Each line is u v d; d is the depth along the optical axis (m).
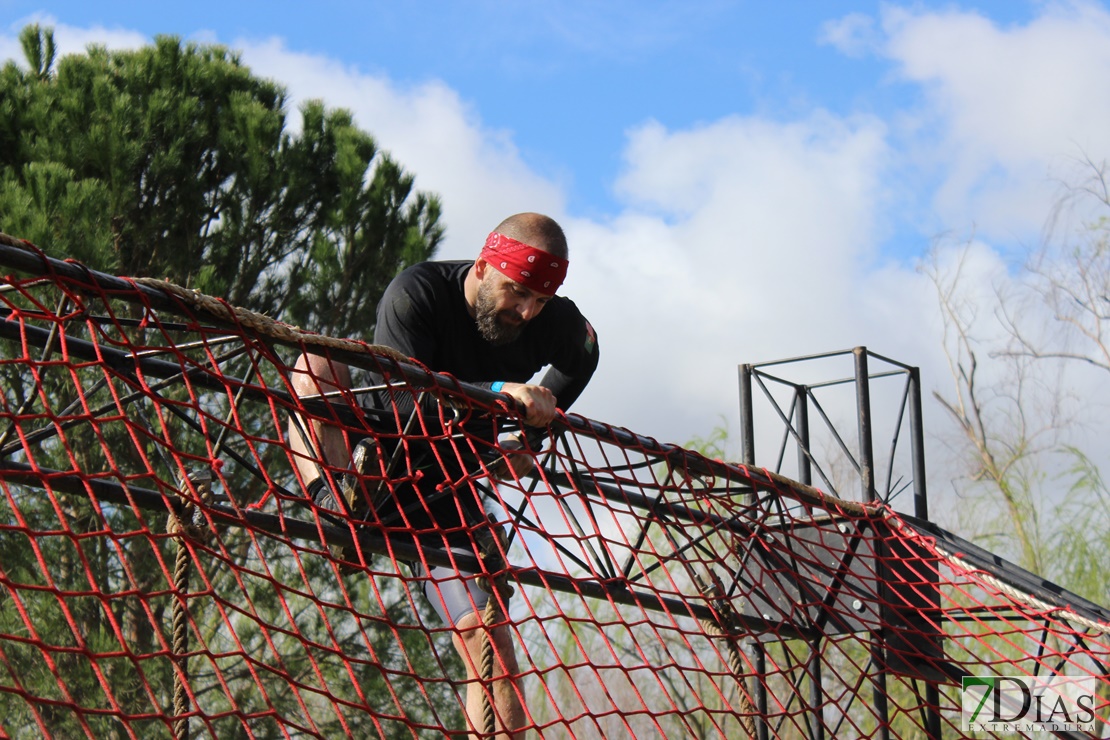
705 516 4.46
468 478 3.41
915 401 5.94
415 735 2.71
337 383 3.18
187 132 10.38
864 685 10.52
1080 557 12.66
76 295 2.61
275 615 9.34
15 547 8.49
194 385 3.35
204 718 2.35
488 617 3.35
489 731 3.38
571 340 4.03
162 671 8.76
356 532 3.26
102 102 10.05
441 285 3.74
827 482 5.84
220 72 11.09
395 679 9.31
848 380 5.98
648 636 11.70
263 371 9.30
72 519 8.72
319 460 3.37
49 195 8.83
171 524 2.88
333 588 9.46
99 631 8.50
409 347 3.65
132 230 9.85
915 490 5.80
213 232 10.55
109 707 8.49
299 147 10.82
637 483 4.12
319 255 10.48
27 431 7.33
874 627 4.96
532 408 3.55
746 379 6.21
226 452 3.17
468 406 3.45
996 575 4.96
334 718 9.23
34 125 10.15
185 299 2.82
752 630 4.65
